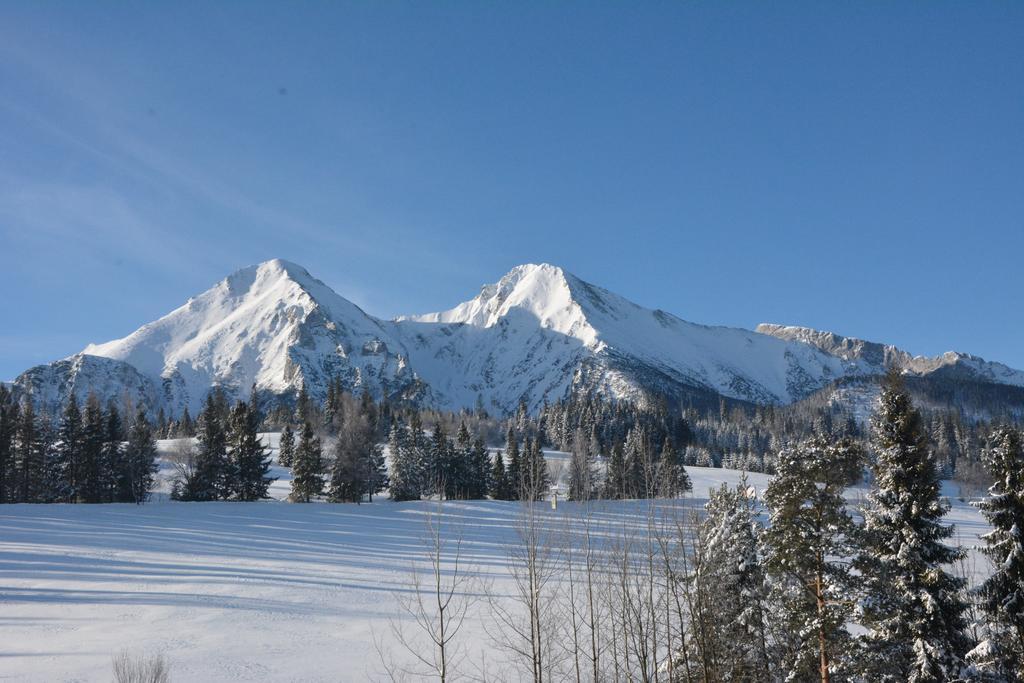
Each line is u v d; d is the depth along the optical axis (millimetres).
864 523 29938
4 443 95688
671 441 158875
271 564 57312
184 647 37188
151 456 100688
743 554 32219
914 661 28016
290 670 34594
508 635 40312
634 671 32875
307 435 103688
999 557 28578
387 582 52906
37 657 34562
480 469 115938
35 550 57344
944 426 189750
